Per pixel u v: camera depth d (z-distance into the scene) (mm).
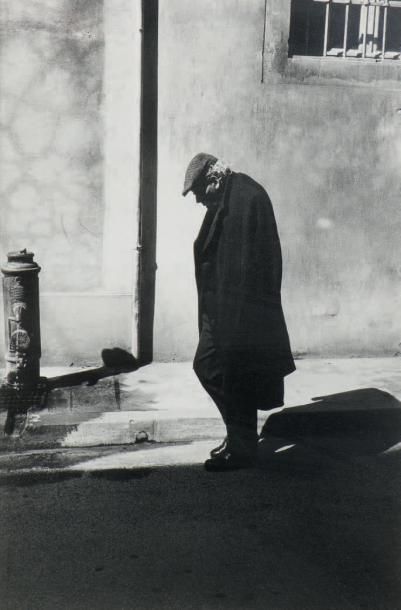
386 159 5797
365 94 5688
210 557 3406
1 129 5383
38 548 3424
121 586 3172
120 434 4637
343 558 3426
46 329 5586
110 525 3662
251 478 4195
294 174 5730
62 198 5520
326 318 5953
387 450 4562
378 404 4883
